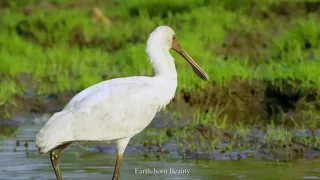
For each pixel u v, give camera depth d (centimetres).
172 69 1202
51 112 1728
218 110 1706
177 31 2456
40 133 1062
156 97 1164
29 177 1174
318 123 1566
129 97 1135
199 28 2478
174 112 1648
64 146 1102
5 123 1627
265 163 1283
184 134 1441
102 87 1136
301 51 2138
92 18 2755
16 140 1454
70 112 1092
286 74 1825
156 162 1288
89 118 1096
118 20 2848
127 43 2383
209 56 2078
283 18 2691
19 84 1877
